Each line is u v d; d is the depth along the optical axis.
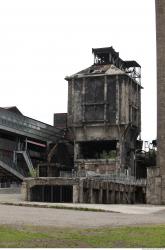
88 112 103.19
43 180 66.00
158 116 72.56
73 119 104.25
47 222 28.06
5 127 89.75
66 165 110.44
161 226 25.66
